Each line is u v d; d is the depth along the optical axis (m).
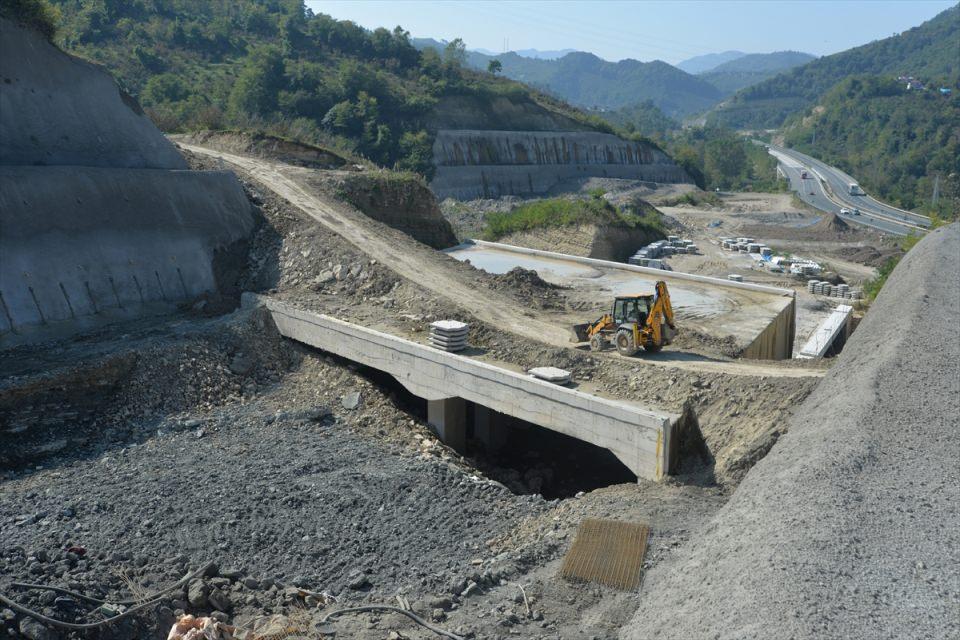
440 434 20.20
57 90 27.91
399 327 22.56
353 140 92.62
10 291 22.44
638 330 18.94
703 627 7.54
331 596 11.76
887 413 11.55
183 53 108.50
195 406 20.70
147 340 22.06
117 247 25.69
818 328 28.53
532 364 19.53
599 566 11.20
